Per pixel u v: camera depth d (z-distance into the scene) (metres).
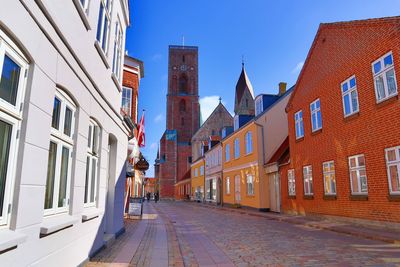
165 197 68.06
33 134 3.96
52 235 4.64
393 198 11.53
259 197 24.03
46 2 4.21
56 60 4.66
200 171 47.94
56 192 4.96
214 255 8.18
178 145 70.00
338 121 15.24
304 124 18.67
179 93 72.75
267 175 24.22
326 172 16.28
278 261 7.28
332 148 15.70
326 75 16.45
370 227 12.62
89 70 6.57
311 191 17.80
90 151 7.00
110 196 9.63
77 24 5.66
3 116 3.42
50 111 4.45
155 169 91.44
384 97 12.25
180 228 14.22
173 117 71.44
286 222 16.50
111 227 9.55
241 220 18.00
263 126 24.81
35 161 4.02
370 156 12.89
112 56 8.91
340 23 14.98
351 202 14.10
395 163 11.60
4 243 3.15
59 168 5.06
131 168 17.05
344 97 14.90
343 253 8.00
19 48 3.67
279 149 24.16
